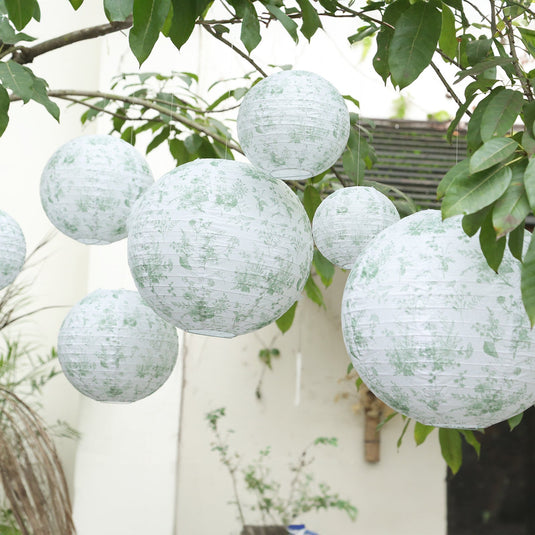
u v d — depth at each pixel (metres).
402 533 5.16
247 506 5.11
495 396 1.20
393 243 1.24
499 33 1.99
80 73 5.43
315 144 1.48
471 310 1.17
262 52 5.28
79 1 1.59
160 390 4.95
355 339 1.27
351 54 5.36
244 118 1.51
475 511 5.57
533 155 1.11
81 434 4.86
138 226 1.41
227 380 5.23
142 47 1.44
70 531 3.65
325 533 5.15
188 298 1.40
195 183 1.39
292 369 5.27
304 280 1.51
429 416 1.27
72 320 1.89
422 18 1.64
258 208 1.40
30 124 5.37
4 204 5.28
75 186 1.94
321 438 5.04
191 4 1.55
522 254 1.25
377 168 4.82
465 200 1.11
